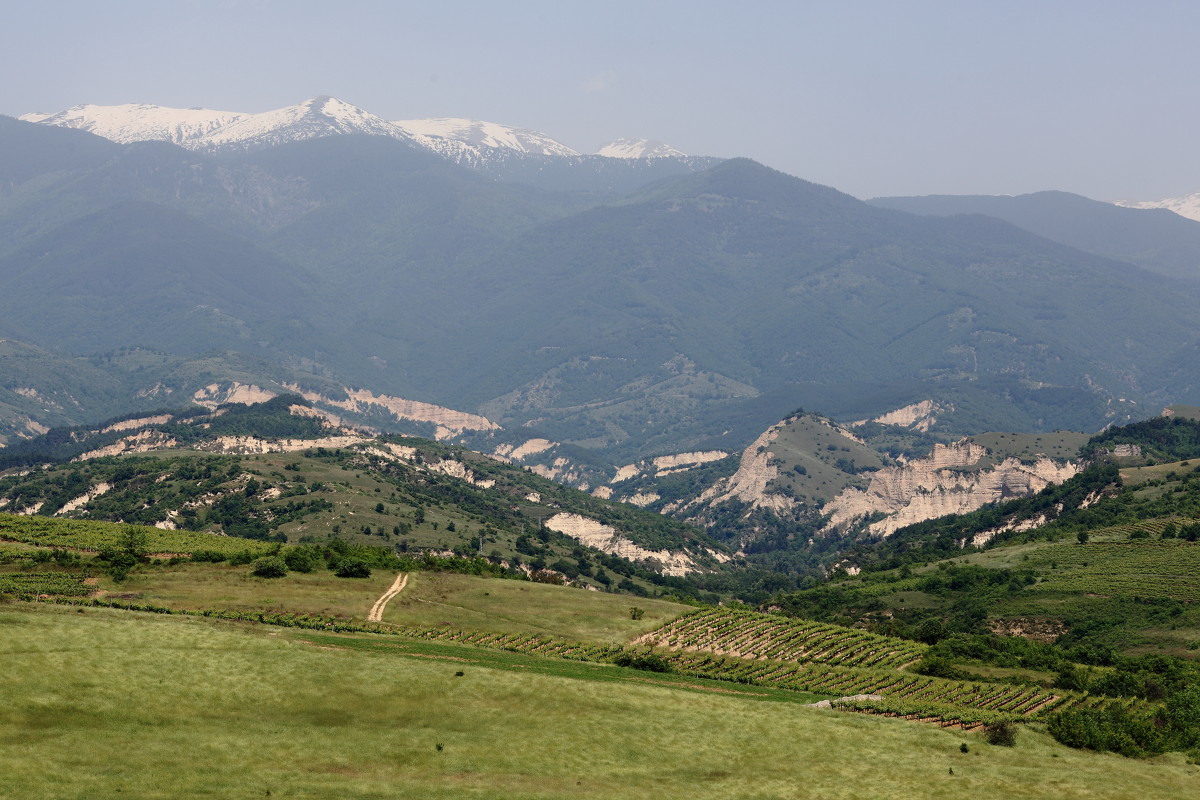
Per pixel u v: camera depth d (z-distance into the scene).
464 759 124.38
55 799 105.19
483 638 195.75
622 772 126.38
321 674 140.88
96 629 144.62
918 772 134.25
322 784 115.25
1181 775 139.25
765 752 136.50
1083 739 149.62
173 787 110.81
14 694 123.81
